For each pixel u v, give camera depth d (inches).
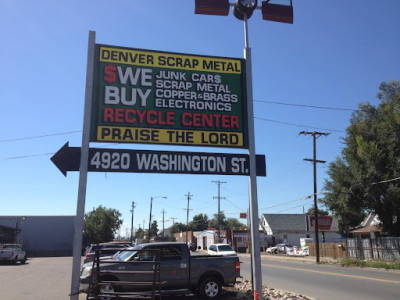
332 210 1230.9
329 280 652.7
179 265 430.0
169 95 339.9
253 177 341.4
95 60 327.9
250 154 344.5
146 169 317.7
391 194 1055.6
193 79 348.2
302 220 2591.0
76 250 285.1
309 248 1555.1
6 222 2047.2
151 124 330.0
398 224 1101.7
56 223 2100.1
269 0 387.5
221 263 446.3
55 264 1158.3
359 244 1198.3
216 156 337.1
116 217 2733.8
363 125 1213.7
